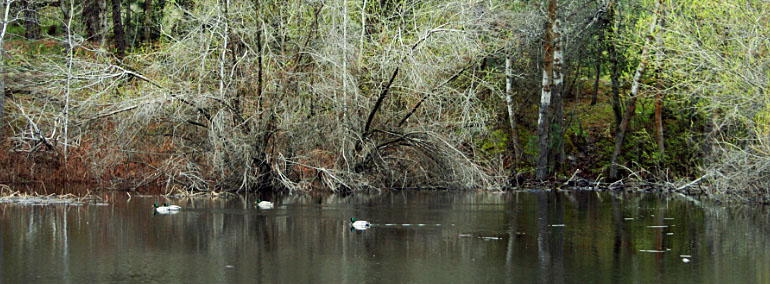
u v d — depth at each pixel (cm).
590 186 2680
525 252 1288
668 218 1727
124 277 1088
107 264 1175
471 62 2358
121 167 2380
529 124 3192
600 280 1081
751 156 2044
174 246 1334
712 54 2023
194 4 2370
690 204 2047
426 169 2445
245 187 2300
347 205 1952
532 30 2666
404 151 2450
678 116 2995
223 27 2250
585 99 3522
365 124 2367
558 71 2783
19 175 2472
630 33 2730
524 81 3036
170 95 2152
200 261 1204
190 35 2233
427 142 2344
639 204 2042
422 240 1403
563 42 2898
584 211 1859
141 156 2355
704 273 1128
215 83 2289
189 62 2212
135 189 2317
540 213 1811
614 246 1352
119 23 3197
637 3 2822
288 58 2289
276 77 2248
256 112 2231
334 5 2266
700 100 2323
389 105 2373
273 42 2319
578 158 3042
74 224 1574
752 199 2095
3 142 2573
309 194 2262
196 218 1684
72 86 2353
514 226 1588
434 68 2228
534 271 1138
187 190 2269
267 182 2353
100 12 3450
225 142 2212
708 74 2066
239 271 1131
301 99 2289
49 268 1145
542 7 2741
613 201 2123
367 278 1090
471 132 2395
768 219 1711
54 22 3603
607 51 3012
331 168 2331
